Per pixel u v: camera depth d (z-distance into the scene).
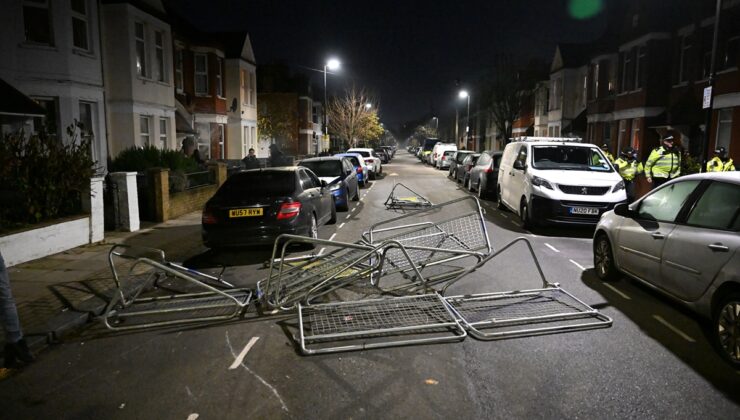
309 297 6.02
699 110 18.75
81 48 14.97
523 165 11.67
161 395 3.93
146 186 11.91
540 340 4.93
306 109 50.59
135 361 4.57
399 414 3.60
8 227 7.71
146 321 5.60
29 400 3.89
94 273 7.20
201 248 9.03
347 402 3.78
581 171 10.73
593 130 28.77
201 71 25.31
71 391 4.02
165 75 18.77
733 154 16.84
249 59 30.92
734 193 4.80
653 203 6.03
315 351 4.64
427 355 4.59
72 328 5.34
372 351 4.70
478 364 4.40
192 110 23.52
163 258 5.65
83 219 9.00
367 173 24.22
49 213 8.48
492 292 6.46
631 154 14.36
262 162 24.89
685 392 3.90
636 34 22.88
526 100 40.00
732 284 4.42
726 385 4.01
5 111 10.79
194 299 6.28
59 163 8.55
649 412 3.61
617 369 4.29
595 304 6.00
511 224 12.03
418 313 5.62
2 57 12.89
